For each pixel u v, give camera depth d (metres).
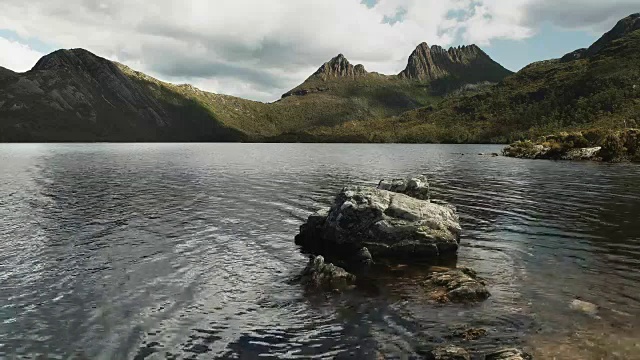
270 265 23.28
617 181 59.38
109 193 48.53
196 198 45.03
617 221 33.22
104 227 31.47
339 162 105.31
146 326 15.90
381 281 20.81
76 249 25.70
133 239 28.09
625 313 16.53
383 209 26.77
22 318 16.42
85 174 71.06
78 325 15.91
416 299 18.38
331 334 15.25
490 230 30.66
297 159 119.12
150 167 87.06
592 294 18.53
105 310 17.23
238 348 14.35
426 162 104.88
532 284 19.89
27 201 42.62
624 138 105.31
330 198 45.16
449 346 13.83
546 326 15.54
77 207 39.50
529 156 119.50
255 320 16.45
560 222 33.03
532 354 13.54
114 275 21.28
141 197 45.62
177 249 25.92
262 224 32.97
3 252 24.97
